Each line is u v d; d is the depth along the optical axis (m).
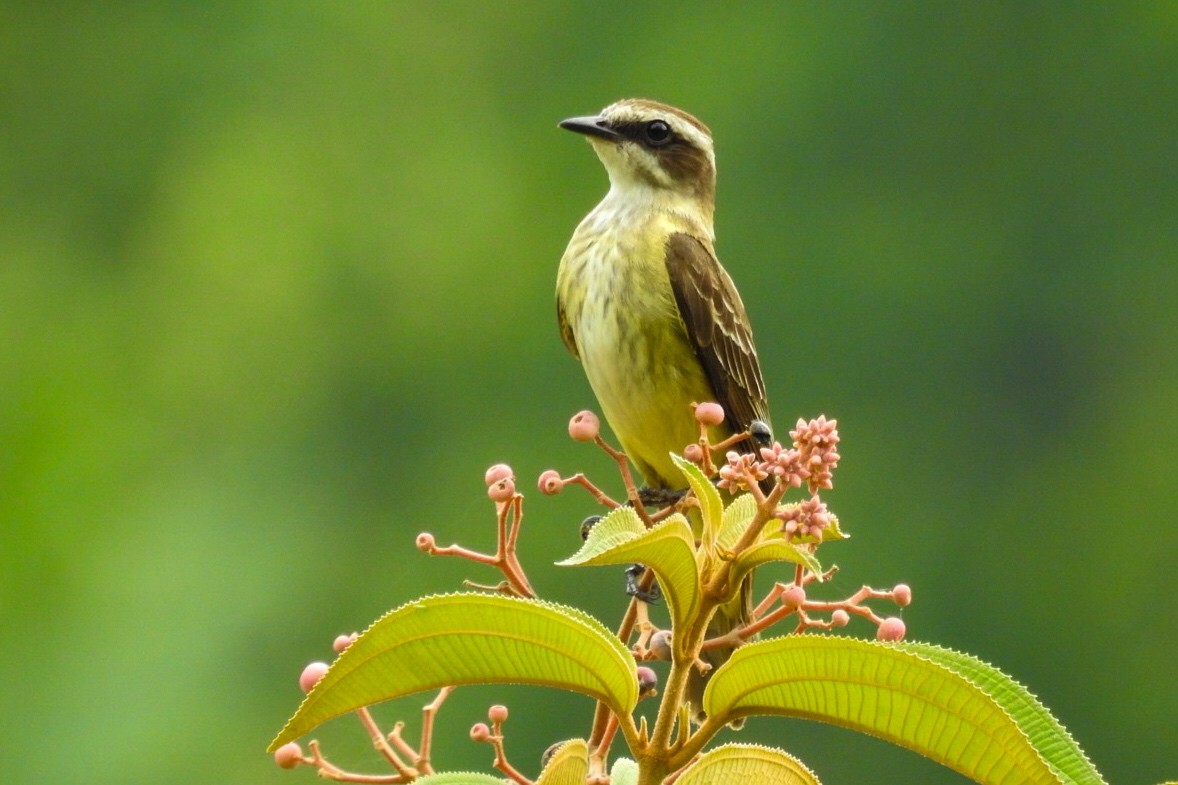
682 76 23.62
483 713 13.88
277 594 16.17
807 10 24.14
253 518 17.42
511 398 20.50
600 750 3.72
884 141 23.58
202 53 23.28
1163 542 20.25
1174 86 23.66
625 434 6.85
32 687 11.67
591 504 16.61
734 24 24.33
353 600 17.06
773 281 22.42
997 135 23.73
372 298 21.23
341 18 23.58
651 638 3.88
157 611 14.05
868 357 21.64
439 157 22.92
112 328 20.28
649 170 7.13
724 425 6.80
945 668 3.05
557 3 24.33
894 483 20.25
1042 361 22.11
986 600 19.33
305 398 20.08
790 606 3.56
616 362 6.75
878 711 3.15
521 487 19.33
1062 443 21.14
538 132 23.41
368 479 19.14
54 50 23.25
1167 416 21.50
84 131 23.08
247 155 22.50
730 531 3.50
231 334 20.55
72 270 21.44
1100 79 23.94
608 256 6.79
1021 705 3.19
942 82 23.80
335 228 22.03
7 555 11.94
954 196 23.34
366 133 23.14
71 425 13.29
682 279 6.72
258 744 13.54
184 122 22.78
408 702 11.29
